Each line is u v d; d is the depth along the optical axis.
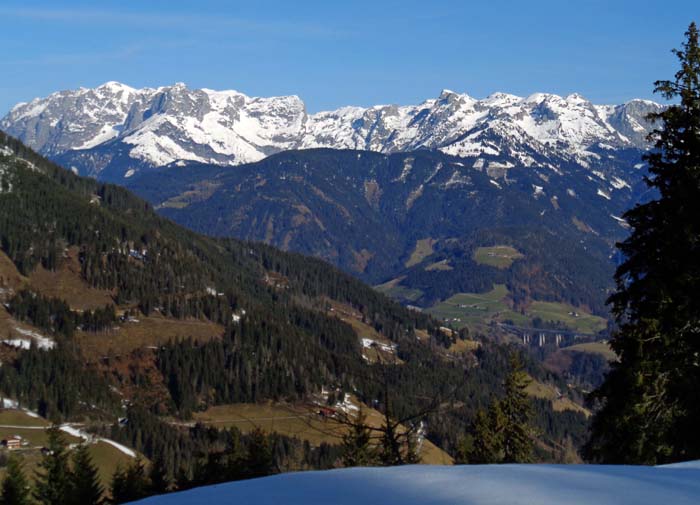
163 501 7.24
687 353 21.75
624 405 22.56
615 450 22.97
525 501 6.80
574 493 7.09
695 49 24.08
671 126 24.38
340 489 7.31
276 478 7.89
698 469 8.37
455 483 7.47
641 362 21.91
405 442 16.20
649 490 7.27
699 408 21.28
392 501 6.86
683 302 21.73
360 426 16.19
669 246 22.53
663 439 21.77
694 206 22.55
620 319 24.25
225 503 7.00
